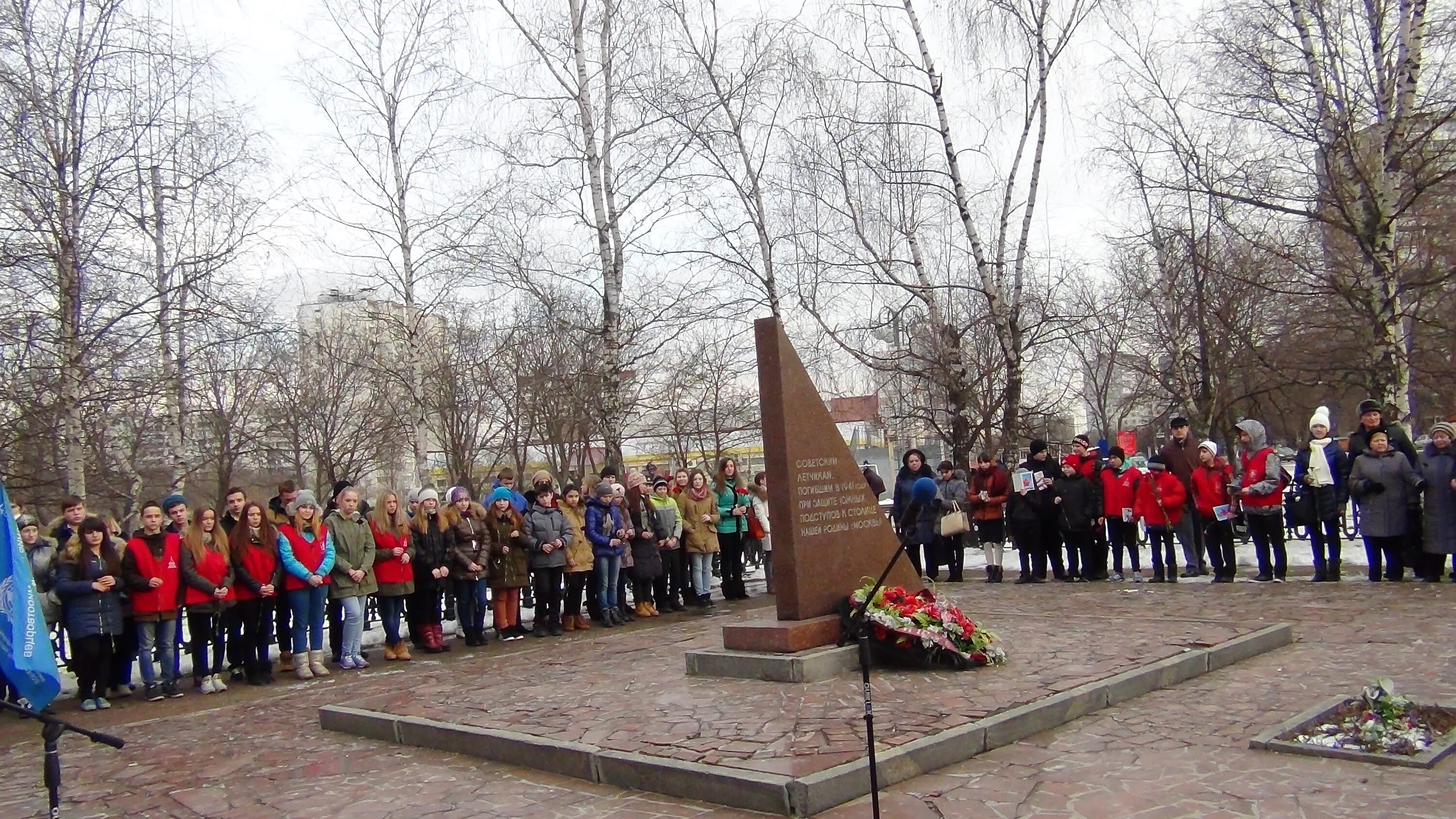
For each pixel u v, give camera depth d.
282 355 20.92
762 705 6.67
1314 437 12.13
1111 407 33.03
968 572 16.70
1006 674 7.20
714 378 26.61
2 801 6.17
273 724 8.08
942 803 4.88
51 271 12.80
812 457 8.30
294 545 10.24
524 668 9.40
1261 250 19.59
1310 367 20.98
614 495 12.91
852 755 5.27
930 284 18.30
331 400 25.16
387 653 11.12
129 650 9.99
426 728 6.88
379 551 11.08
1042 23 16.69
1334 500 11.85
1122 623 9.35
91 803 6.02
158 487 19.47
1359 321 20.64
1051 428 23.36
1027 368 20.88
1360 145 14.62
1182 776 5.09
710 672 7.95
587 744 5.97
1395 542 11.45
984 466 14.89
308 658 10.42
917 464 14.66
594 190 16.47
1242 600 10.89
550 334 23.19
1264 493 12.24
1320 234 20.28
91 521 9.34
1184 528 13.62
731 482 15.04
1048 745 5.81
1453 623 8.62
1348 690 6.64
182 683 10.54
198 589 9.77
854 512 8.55
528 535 12.19
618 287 16.78
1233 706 6.45
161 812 5.74
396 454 28.53
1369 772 4.95
